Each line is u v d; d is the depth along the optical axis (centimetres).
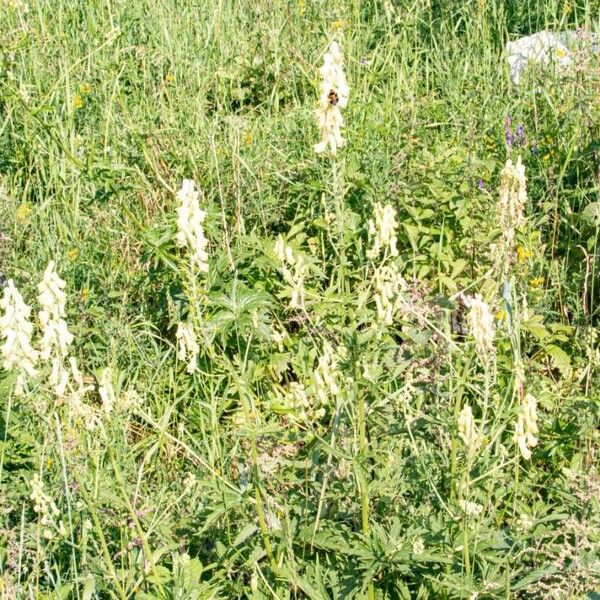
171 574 164
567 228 254
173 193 262
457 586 153
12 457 187
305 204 267
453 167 267
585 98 275
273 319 241
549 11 373
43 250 253
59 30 340
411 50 368
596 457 194
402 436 180
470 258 249
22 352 144
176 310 227
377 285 159
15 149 296
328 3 383
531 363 212
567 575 157
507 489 178
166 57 345
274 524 166
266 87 342
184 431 205
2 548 170
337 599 158
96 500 159
